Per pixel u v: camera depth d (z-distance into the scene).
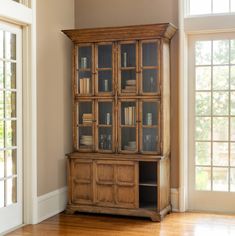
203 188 5.91
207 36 5.84
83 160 5.67
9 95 5.02
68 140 6.09
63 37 5.95
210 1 5.82
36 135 5.30
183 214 5.70
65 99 6.01
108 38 5.64
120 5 6.09
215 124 5.86
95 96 5.74
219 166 5.84
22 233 4.86
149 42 5.49
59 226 5.14
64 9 6.01
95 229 5.01
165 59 5.59
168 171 5.78
